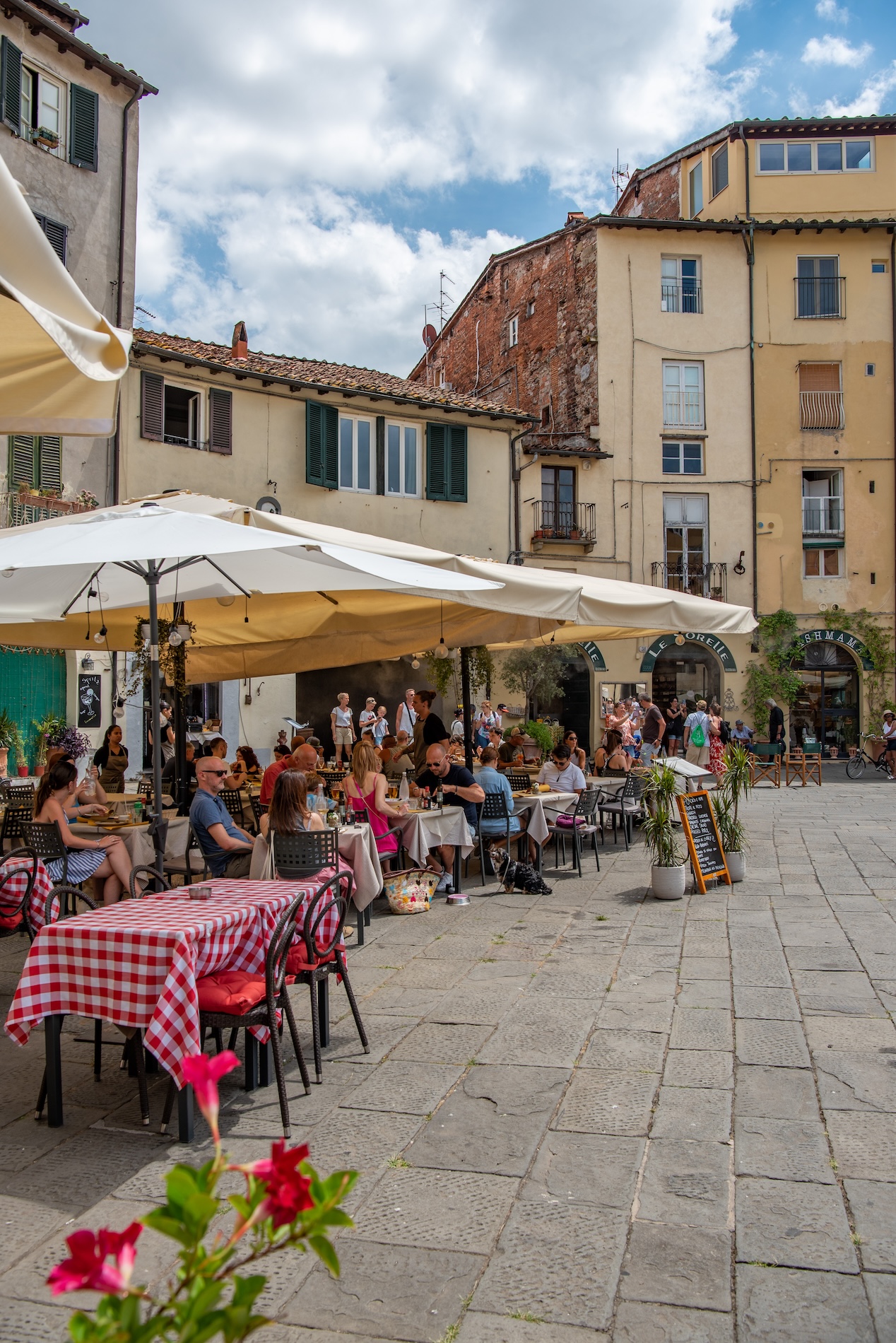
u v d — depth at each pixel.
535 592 9.02
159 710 6.94
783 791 20.89
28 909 6.63
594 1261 3.24
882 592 30.16
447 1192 3.70
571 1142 4.12
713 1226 3.45
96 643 11.22
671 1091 4.63
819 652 30.36
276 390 23.00
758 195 30.88
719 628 11.23
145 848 8.34
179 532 6.04
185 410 22.16
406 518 25.28
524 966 6.84
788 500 30.19
